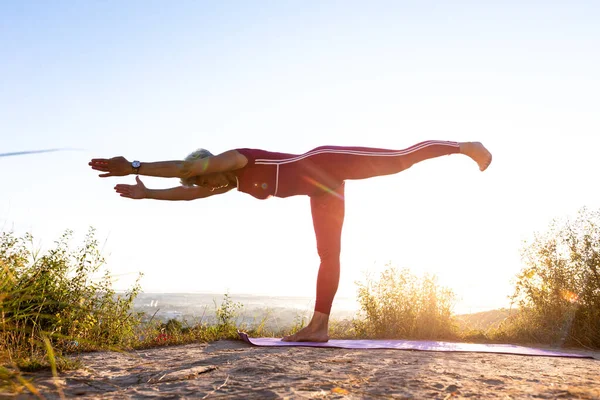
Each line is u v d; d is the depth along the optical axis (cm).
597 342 643
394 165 479
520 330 691
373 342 539
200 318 657
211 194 487
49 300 431
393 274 733
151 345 508
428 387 257
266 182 459
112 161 378
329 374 296
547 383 276
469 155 488
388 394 238
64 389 249
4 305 310
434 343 559
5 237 389
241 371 304
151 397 230
